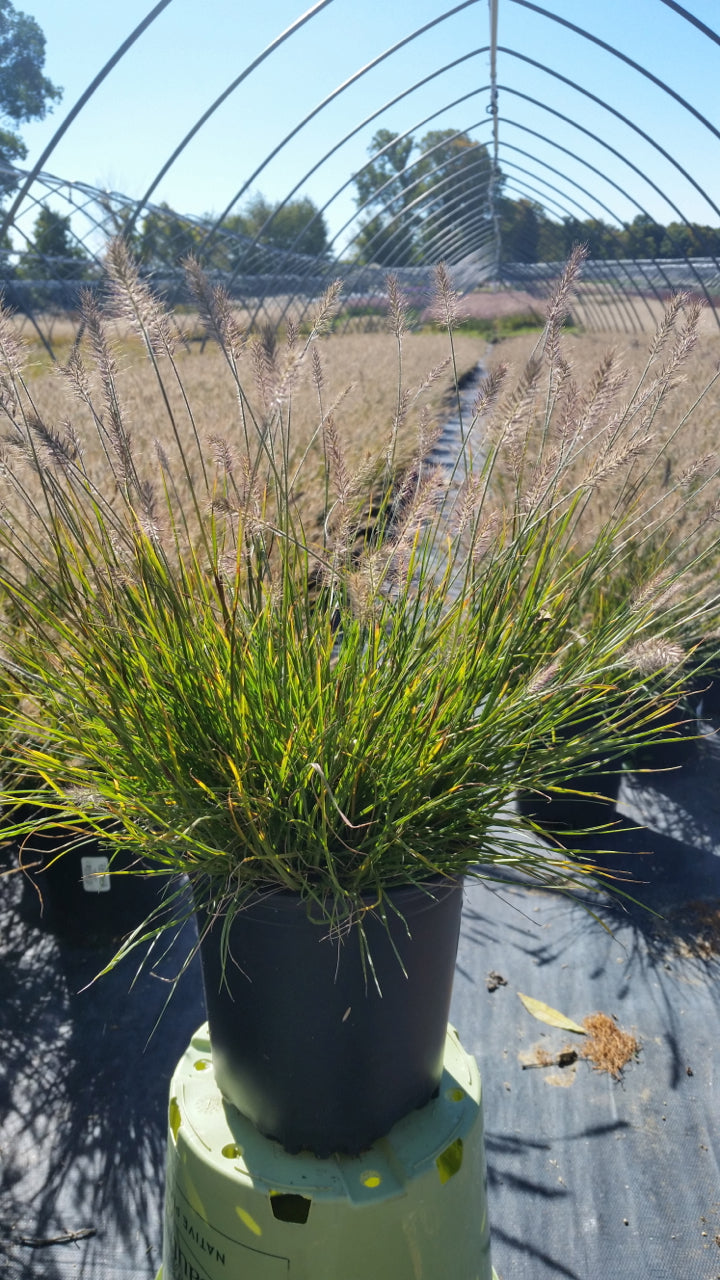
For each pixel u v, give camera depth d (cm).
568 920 263
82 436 371
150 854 125
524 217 2295
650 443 135
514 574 137
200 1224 126
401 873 117
